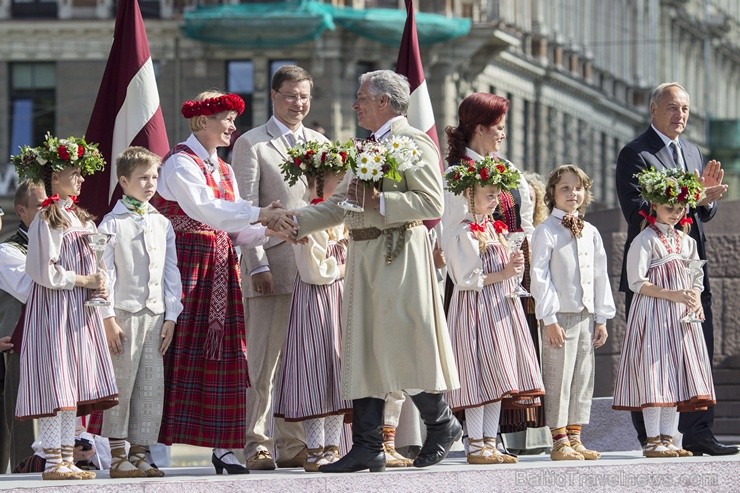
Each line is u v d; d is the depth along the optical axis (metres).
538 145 107.38
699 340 20.59
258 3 84.38
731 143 141.25
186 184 18.81
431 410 18.48
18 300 22.12
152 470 18.38
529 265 20.81
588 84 117.50
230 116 19.28
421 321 18.16
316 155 18.67
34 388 17.58
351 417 19.45
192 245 18.97
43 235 17.53
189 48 86.81
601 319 20.77
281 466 20.36
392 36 86.38
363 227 18.41
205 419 18.64
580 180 20.77
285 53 86.62
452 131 20.48
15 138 89.25
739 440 28.20
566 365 20.42
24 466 21.98
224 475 18.09
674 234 20.89
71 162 18.02
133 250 18.47
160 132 21.83
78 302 17.84
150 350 18.47
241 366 18.80
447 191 19.97
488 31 90.06
